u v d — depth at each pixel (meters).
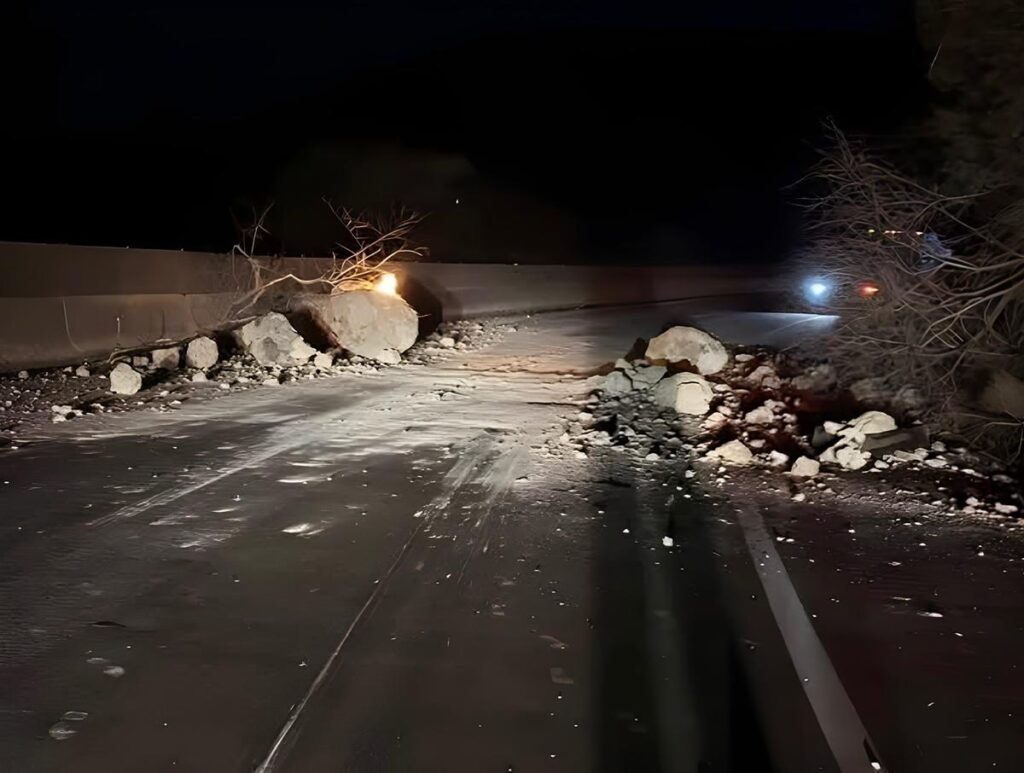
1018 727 4.49
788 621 5.63
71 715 4.39
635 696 4.68
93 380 13.15
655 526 7.43
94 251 14.73
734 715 4.53
